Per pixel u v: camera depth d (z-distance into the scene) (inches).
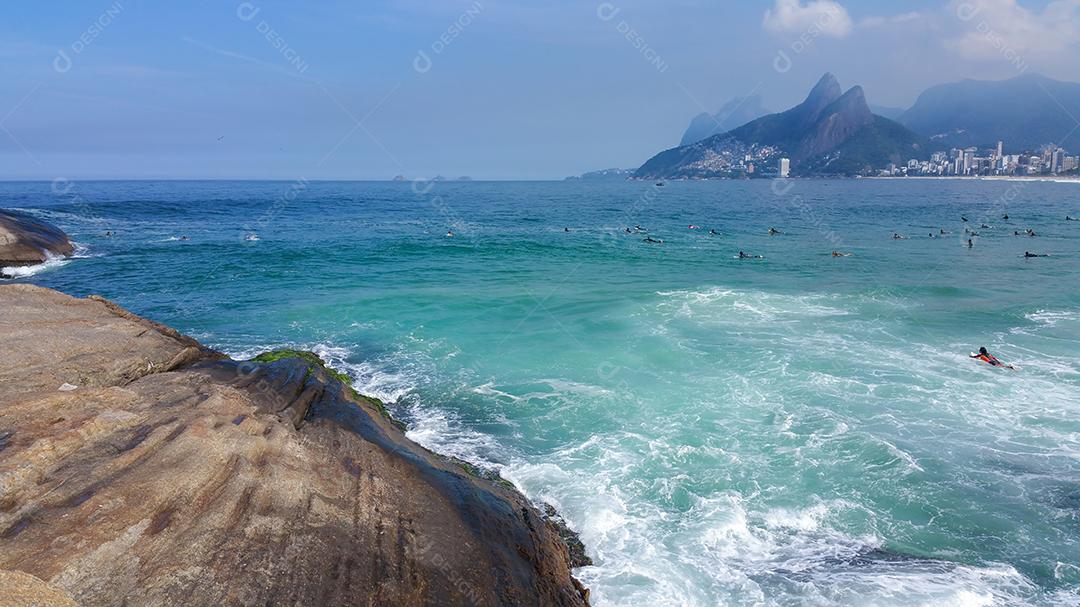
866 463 558.9
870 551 447.5
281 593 301.1
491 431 633.0
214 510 331.9
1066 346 867.4
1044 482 527.2
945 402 681.0
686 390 720.3
